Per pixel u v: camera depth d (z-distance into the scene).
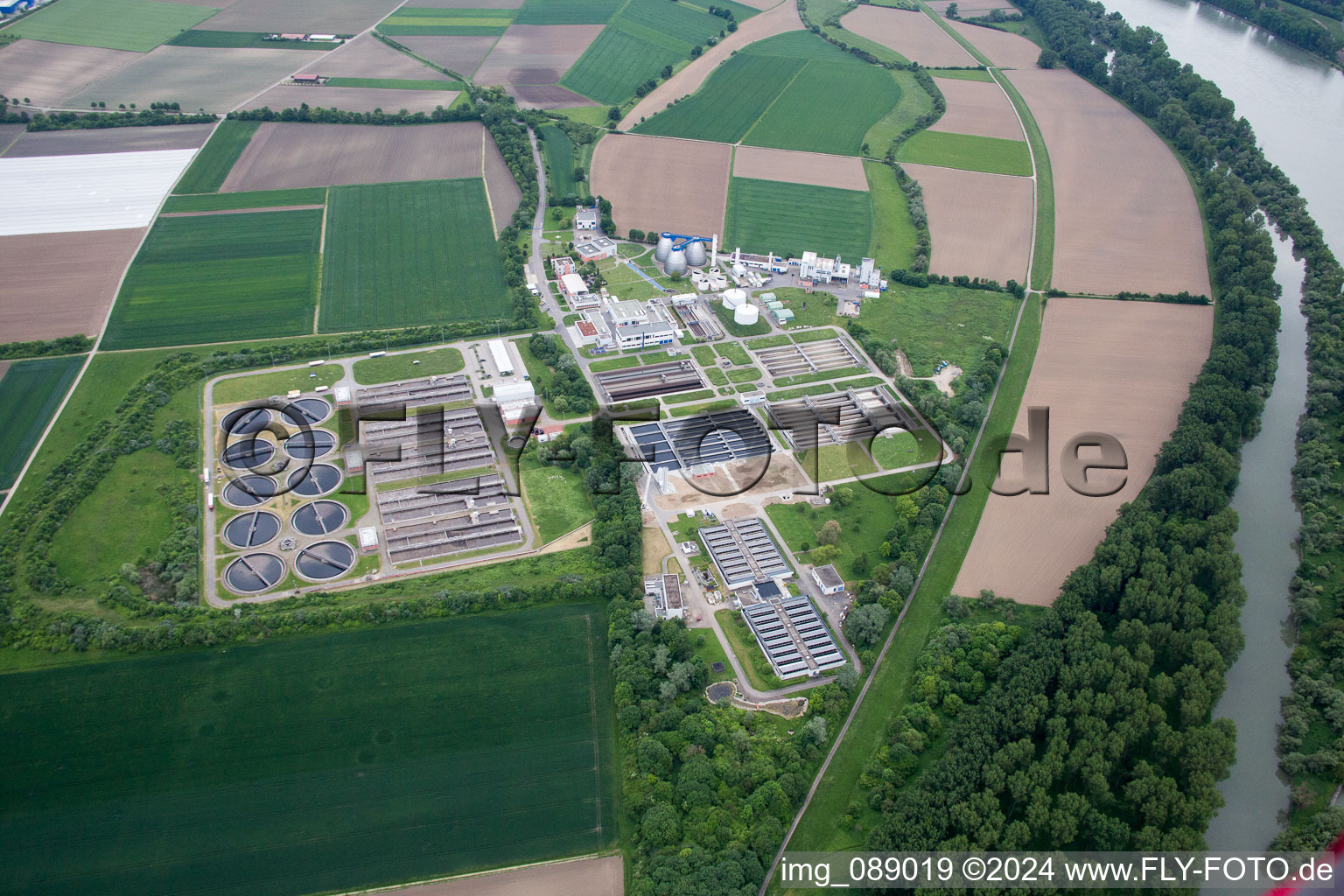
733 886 199.38
